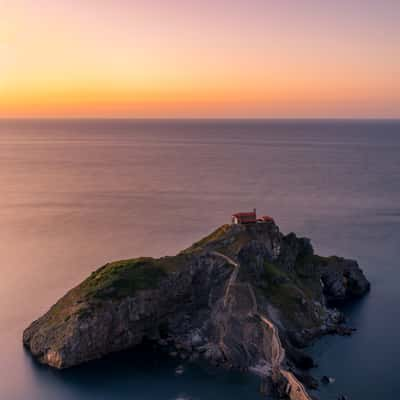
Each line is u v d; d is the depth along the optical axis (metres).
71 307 113.12
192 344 112.31
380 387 96.94
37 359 106.38
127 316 113.25
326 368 103.50
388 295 143.12
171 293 121.50
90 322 107.50
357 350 110.94
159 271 122.88
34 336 110.56
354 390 95.75
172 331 118.12
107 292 114.44
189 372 102.88
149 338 116.25
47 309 128.12
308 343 113.44
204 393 95.69
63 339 105.31
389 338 116.88
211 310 119.31
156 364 105.75
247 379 100.50
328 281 143.12
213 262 125.94
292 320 116.62
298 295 123.00
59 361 103.44
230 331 111.00
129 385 98.06
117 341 111.69
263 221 139.38
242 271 122.94
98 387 97.38
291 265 137.88
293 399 92.44
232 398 94.12
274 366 101.69
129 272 121.62
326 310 129.25
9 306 130.12
